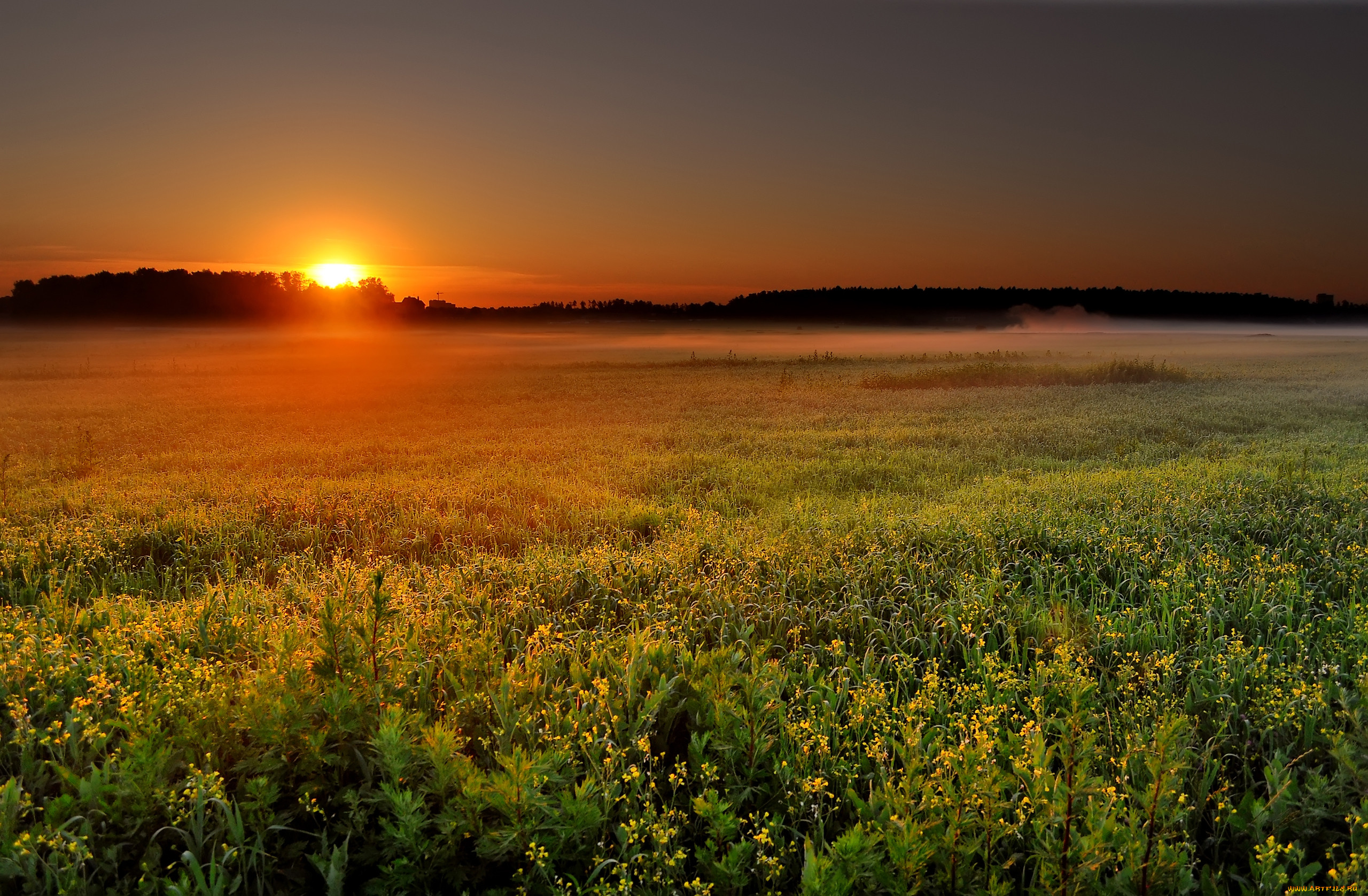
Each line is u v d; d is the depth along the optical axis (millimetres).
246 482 12133
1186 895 3127
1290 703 4398
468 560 8195
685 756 4438
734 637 6137
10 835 3070
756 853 3459
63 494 11055
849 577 7242
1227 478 11281
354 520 9859
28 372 42000
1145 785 3754
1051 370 33875
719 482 12672
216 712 3945
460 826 3312
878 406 24562
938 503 10688
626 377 40312
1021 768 3416
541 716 4285
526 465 14477
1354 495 9789
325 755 3668
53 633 5477
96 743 3727
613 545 8977
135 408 24656
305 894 3324
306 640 4949
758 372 44031
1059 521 8898
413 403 26641
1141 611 6285
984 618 6242
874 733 4453
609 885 3195
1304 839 3555
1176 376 33219
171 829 3387
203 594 7055
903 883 2887
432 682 4805
